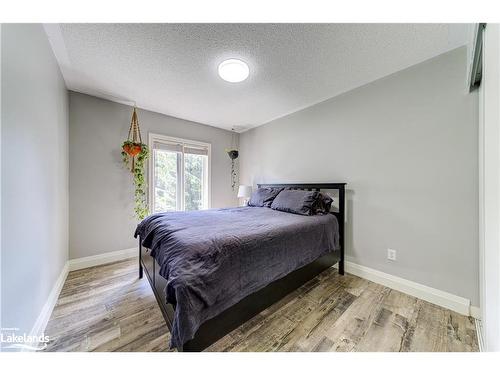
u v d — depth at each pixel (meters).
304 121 2.91
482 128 1.35
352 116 2.34
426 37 1.52
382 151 2.08
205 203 3.75
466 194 1.59
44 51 1.48
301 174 2.96
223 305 1.07
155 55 1.76
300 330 1.38
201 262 1.05
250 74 2.05
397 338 1.31
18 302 1.04
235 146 4.17
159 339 1.30
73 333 1.34
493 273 0.91
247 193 3.57
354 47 1.64
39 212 1.36
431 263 1.76
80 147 2.46
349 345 1.25
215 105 2.84
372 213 2.15
